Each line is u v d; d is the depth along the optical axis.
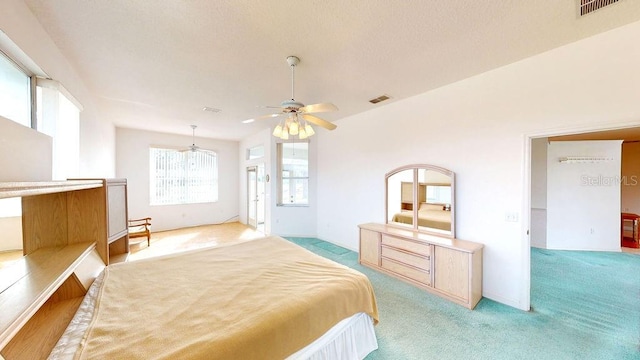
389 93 3.37
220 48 2.21
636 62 1.89
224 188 7.29
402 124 3.65
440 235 3.14
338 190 4.91
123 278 1.82
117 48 2.20
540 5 1.67
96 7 1.67
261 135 6.10
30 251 1.70
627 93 1.93
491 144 2.70
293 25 1.89
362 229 3.83
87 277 1.74
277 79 2.89
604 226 4.47
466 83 2.89
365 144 4.29
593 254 4.26
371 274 3.44
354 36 2.04
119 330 1.20
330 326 1.52
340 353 1.64
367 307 1.79
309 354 1.44
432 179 3.24
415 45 2.18
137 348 1.07
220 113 4.34
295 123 2.52
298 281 1.76
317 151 5.47
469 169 2.88
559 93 2.24
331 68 2.61
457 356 1.84
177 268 2.03
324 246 4.84
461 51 2.29
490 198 2.71
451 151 3.05
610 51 1.99
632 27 1.90
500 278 2.63
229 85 3.06
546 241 4.66
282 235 5.66
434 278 2.86
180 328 1.22
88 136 3.17
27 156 1.20
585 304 2.56
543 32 2.00
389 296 2.78
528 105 2.43
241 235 5.79
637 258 4.04
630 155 5.72
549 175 4.67
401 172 3.67
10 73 1.66
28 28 1.66
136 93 3.32
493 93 2.67
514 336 2.06
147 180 6.00
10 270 1.37
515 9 1.72
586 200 4.54
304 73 2.73
